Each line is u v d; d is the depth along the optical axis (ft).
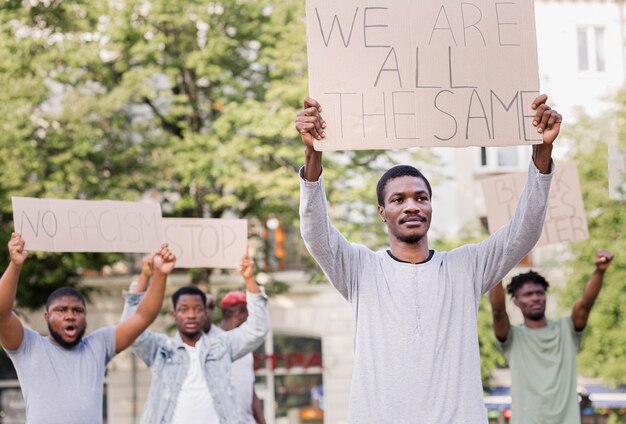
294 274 101.96
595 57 101.55
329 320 102.78
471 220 98.99
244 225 33.68
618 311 80.07
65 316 25.68
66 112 77.15
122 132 82.43
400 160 83.05
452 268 18.06
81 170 76.64
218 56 80.48
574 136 82.33
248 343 30.99
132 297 30.40
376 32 18.70
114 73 83.46
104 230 29.63
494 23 18.95
